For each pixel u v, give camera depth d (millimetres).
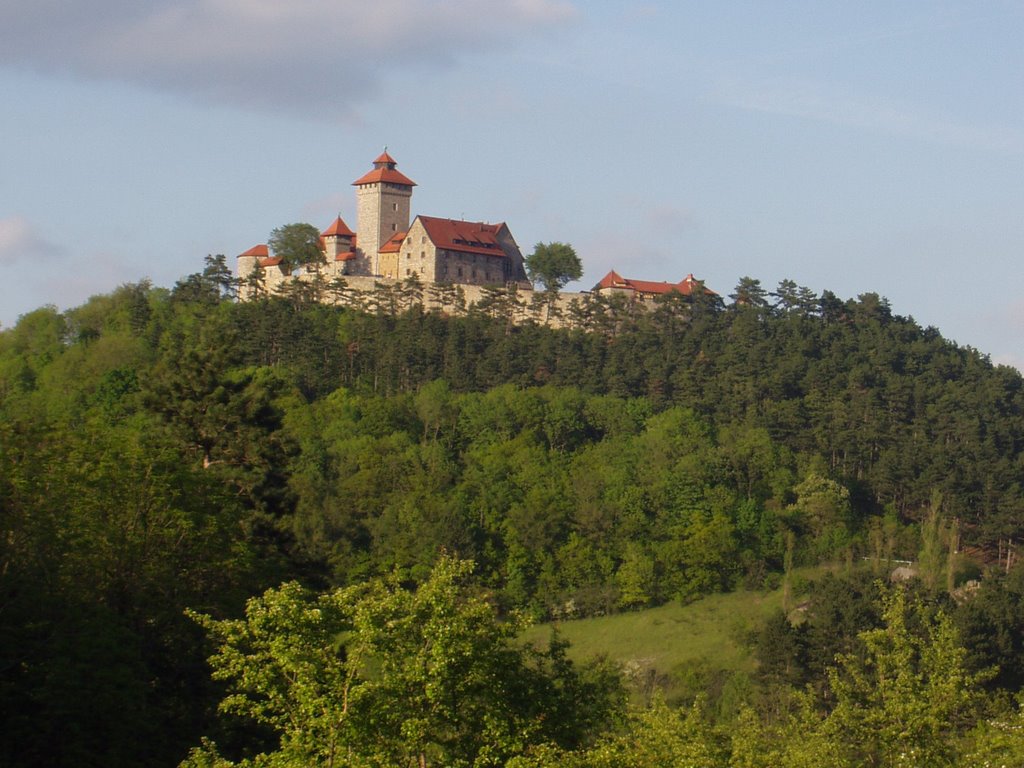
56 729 87312
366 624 70750
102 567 104812
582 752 75062
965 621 191625
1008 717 101688
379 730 70625
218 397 152875
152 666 104875
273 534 143000
